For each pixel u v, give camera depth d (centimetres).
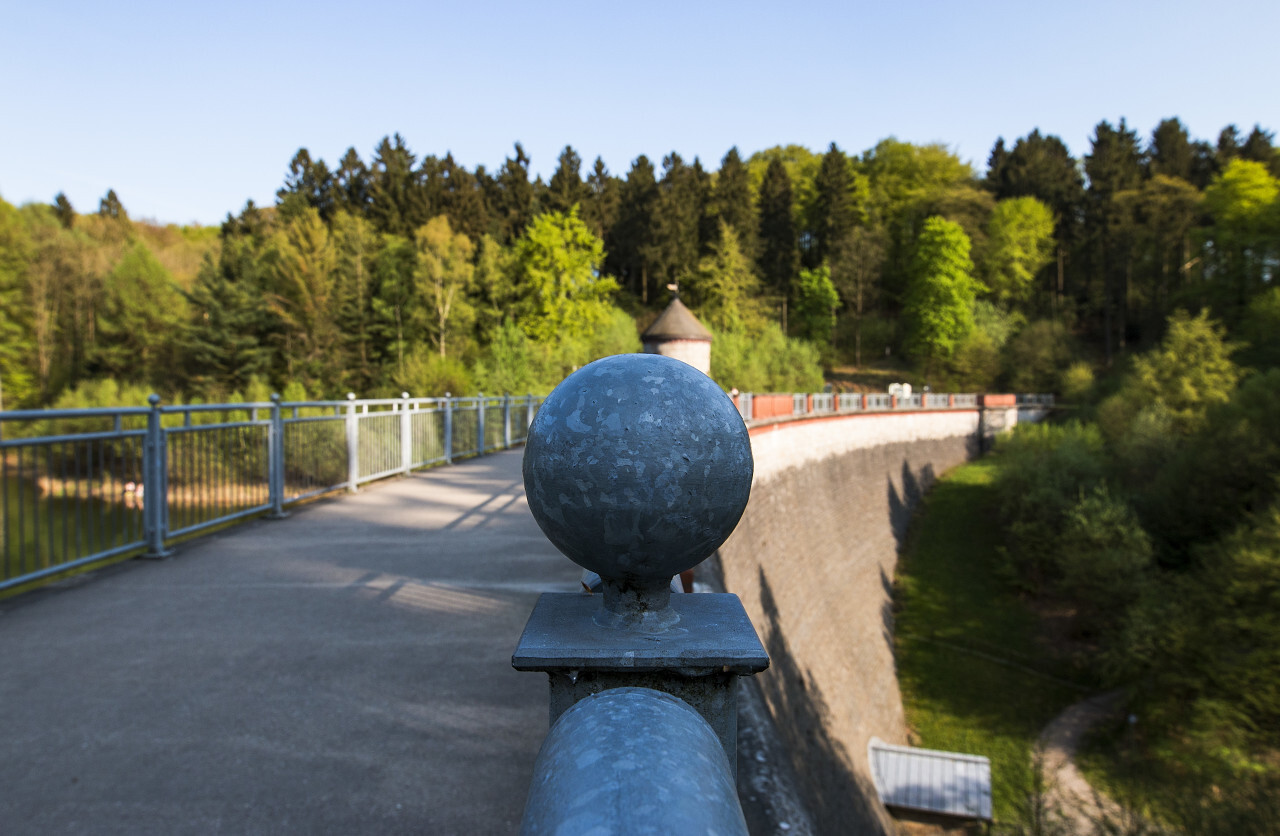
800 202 8956
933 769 1847
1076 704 2356
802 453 2750
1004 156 9575
